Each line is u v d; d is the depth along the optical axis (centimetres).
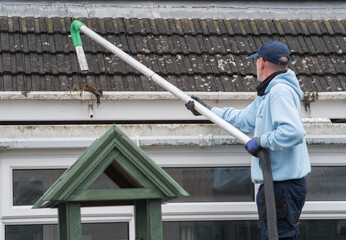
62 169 756
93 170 491
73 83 889
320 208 781
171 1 1057
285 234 668
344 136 775
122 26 1002
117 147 496
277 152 661
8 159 742
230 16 1062
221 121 686
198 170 773
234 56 983
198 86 916
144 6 1046
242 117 739
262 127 675
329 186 789
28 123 860
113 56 947
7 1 1005
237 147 776
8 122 855
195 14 1053
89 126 752
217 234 767
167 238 759
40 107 835
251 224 773
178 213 761
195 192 770
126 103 856
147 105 861
